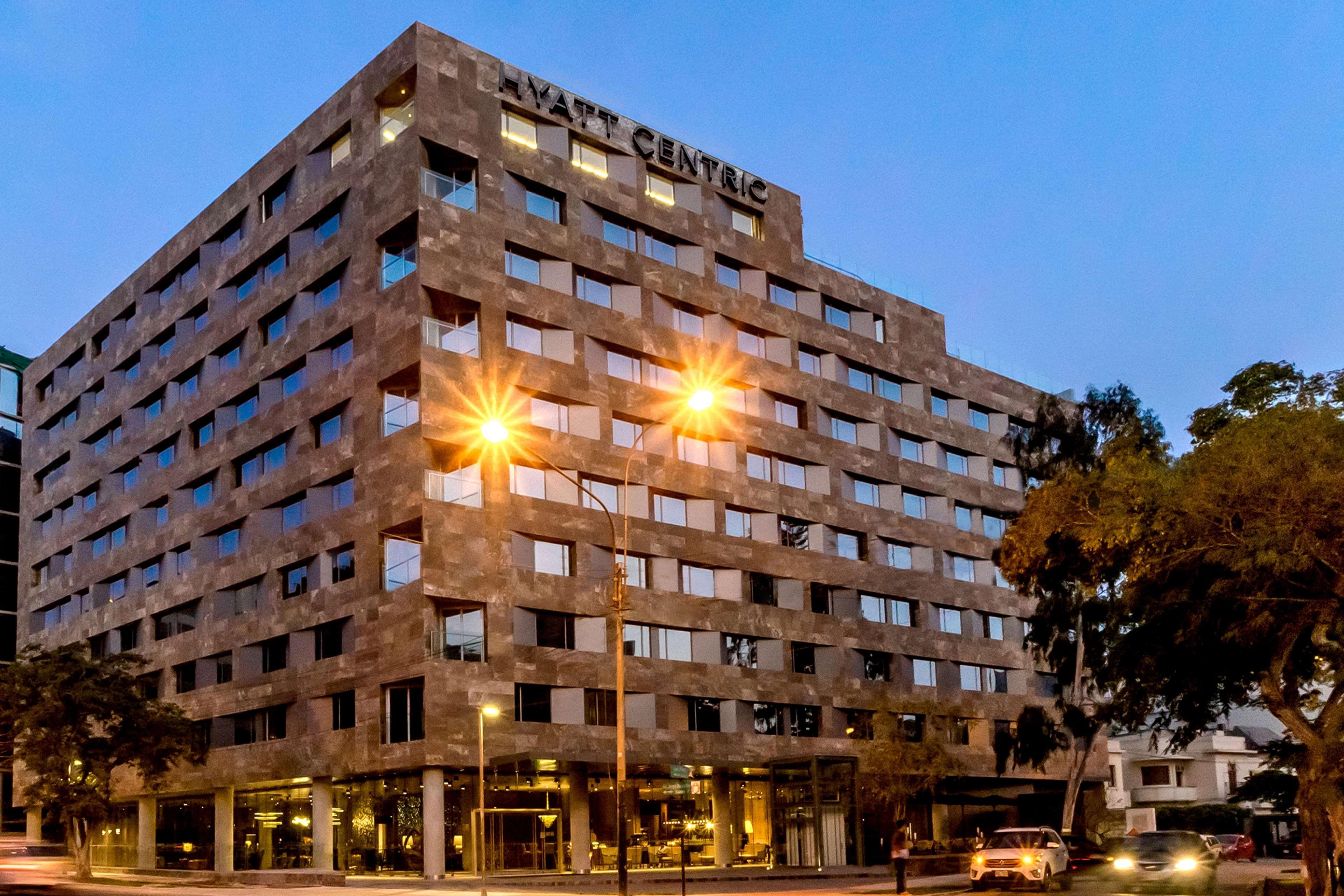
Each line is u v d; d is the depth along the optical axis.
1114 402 66.12
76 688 50.25
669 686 53.91
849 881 44.50
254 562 56.16
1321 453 25.88
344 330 52.28
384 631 48.09
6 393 89.88
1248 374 33.78
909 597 67.38
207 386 61.59
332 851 51.19
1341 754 29.30
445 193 50.53
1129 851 35.97
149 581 65.81
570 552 51.94
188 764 58.66
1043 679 75.06
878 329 70.75
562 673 49.91
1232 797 70.50
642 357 56.88
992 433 76.06
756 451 61.53
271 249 58.00
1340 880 27.02
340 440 51.91
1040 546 34.81
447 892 36.75
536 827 49.00
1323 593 28.19
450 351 49.19
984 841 39.69
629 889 40.50
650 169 59.88
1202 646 31.11
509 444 50.06
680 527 56.00
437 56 51.44
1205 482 26.89
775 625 59.47
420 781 48.06
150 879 48.97
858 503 65.56
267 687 54.19
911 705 55.09
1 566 87.44
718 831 55.53
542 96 54.72
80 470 74.31
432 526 47.12
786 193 66.00
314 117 56.16
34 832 73.06
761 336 63.28
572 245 54.47
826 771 52.94
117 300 71.75
